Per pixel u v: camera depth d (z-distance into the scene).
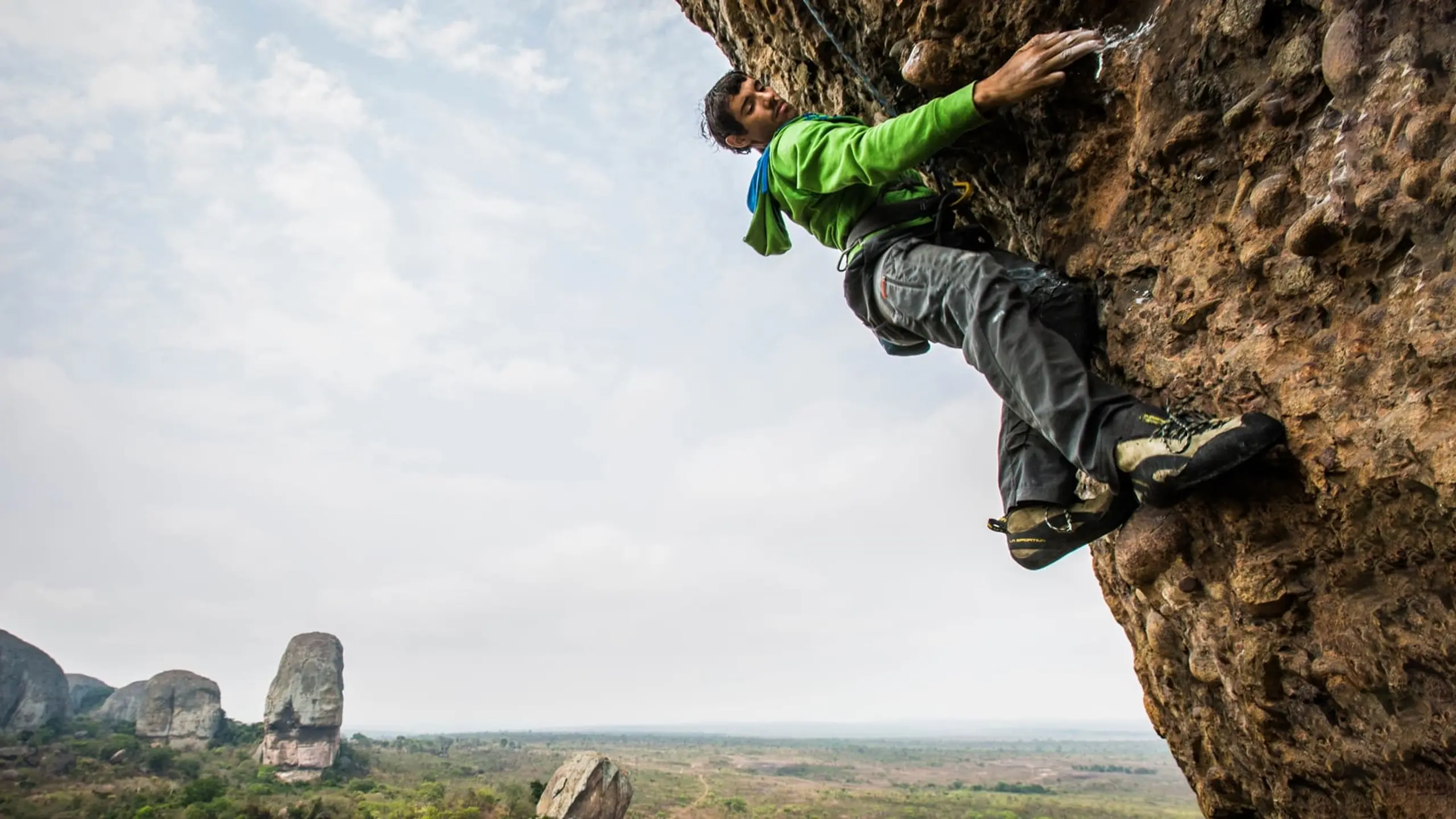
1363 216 2.10
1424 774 2.17
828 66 4.22
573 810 49.28
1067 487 2.95
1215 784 3.19
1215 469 2.19
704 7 5.43
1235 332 2.48
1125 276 2.96
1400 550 2.07
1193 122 2.63
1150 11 2.75
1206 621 2.74
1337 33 2.20
